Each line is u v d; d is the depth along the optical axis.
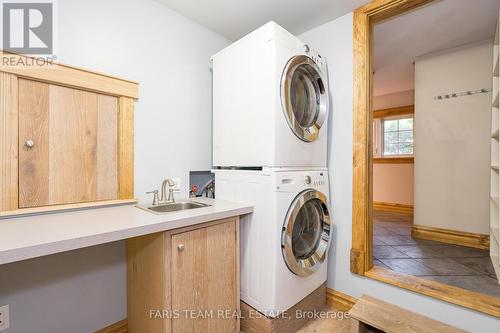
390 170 4.89
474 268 2.26
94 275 1.49
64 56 1.38
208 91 2.12
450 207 3.03
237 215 1.48
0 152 1.18
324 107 1.85
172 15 1.87
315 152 1.80
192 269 1.30
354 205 1.86
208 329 1.39
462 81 2.93
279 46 1.50
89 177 1.47
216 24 2.06
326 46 2.03
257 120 1.56
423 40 2.76
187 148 1.97
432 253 2.67
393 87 4.49
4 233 0.96
